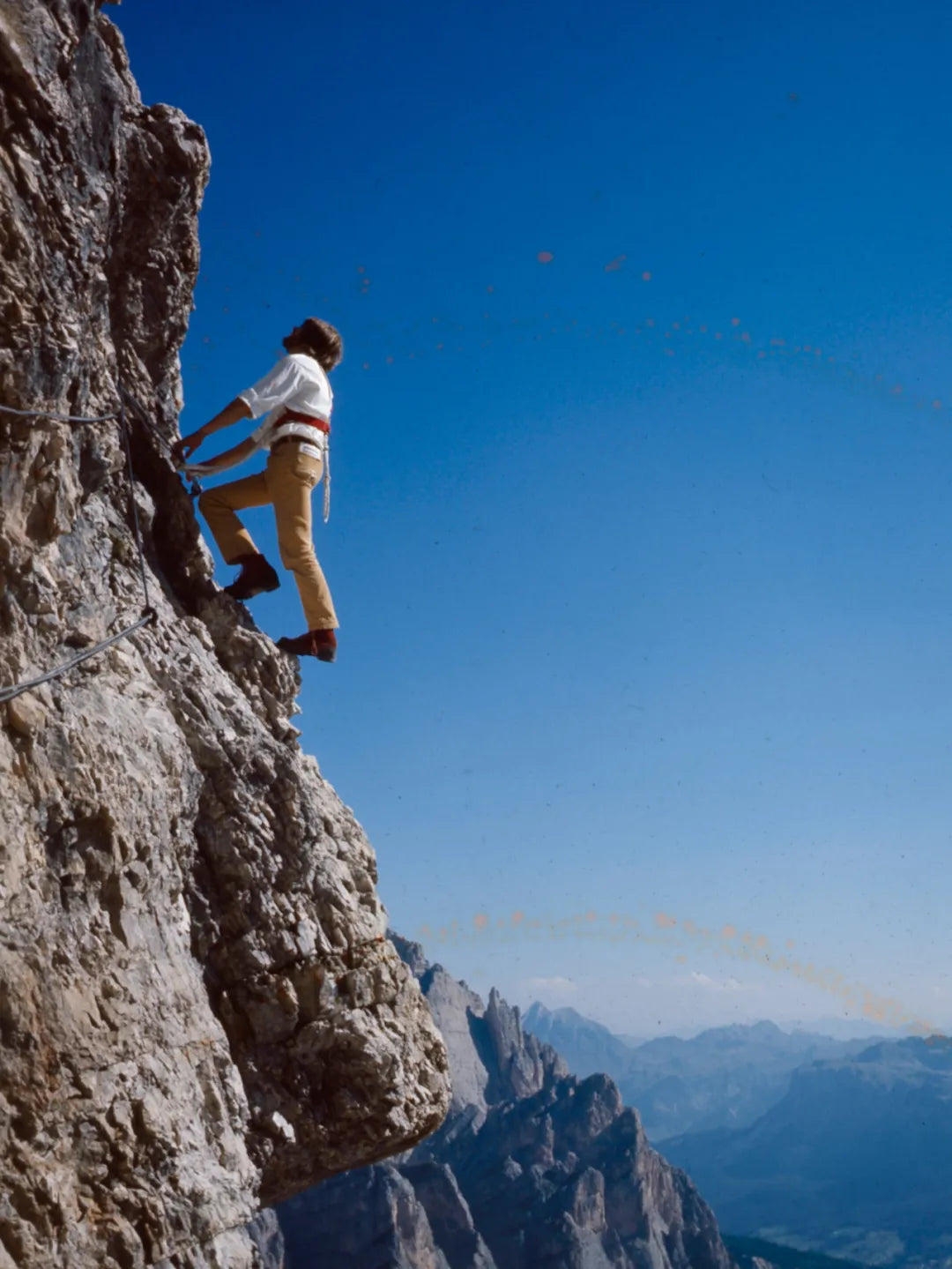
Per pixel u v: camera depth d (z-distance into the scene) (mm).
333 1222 132125
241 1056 7289
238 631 8375
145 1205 5504
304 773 8523
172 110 8398
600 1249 159125
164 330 8469
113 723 6199
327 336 8938
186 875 7098
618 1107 192375
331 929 7848
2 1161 5035
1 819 5285
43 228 5387
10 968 5223
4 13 5227
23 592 5680
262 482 8742
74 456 6234
